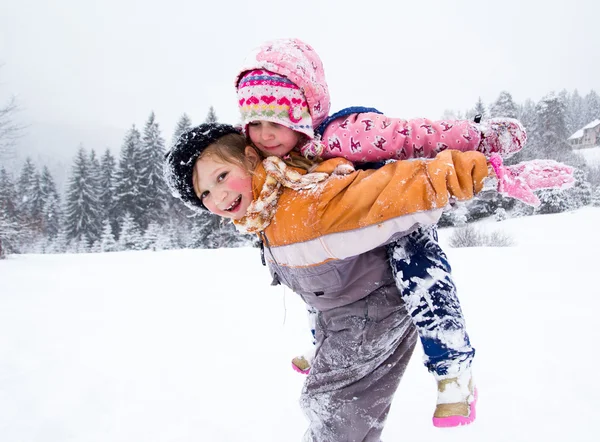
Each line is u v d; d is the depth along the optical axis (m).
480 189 1.45
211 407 3.11
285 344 4.40
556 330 4.32
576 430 2.58
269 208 1.64
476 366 3.57
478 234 18.08
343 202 1.49
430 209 1.44
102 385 3.53
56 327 5.26
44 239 40.06
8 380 3.65
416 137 1.62
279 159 1.63
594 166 39.56
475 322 4.74
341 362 1.76
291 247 1.63
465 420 1.52
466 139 1.61
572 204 28.92
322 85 1.78
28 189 46.22
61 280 9.04
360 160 1.67
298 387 3.39
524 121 41.81
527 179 1.43
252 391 3.35
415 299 1.61
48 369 3.89
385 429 2.74
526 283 6.64
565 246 11.90
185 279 8.65
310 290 1.76
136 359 4.10
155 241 35.22
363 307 1.74
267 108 1.67
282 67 1.67
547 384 3.16
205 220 29.08
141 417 3.00
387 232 1.48
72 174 40.53
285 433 2.75
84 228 40.38
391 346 1.79
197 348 4.36
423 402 3.06
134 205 38.88
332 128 1.71
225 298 6.68
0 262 13.00
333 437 1.74
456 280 7.09
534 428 2.63
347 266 1.67
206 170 1.68
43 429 2.88
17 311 6.12
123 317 5.69
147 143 38.97
